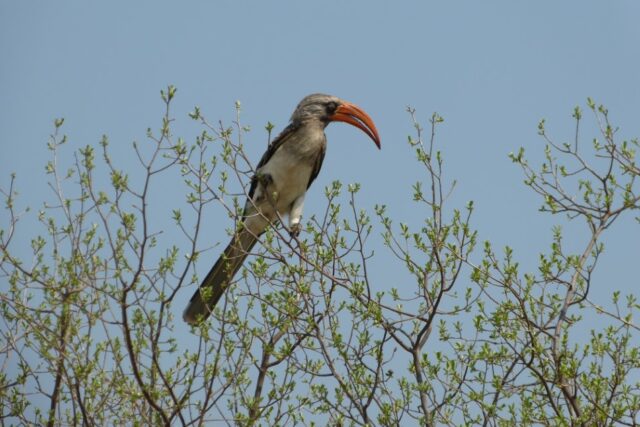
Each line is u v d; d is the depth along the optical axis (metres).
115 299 10.14
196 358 10.35
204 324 10.49
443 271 10.84
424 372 10.74
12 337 10.97
